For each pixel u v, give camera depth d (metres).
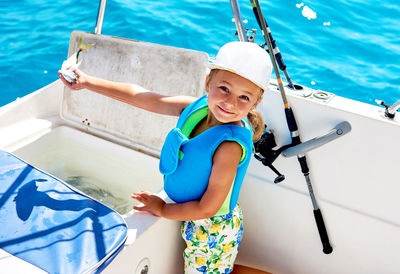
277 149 1.52
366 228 1.49
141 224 1.24
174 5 3.96
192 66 1.58
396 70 3.22
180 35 3.50
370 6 3.98
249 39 1.47
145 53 1.66
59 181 1.30
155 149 1.74
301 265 1.67
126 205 1.68
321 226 1.52
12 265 1.02
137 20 3.69
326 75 3.13
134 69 1.69
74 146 1.88
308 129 1.48
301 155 1.46
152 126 1.73
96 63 1.75
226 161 1.12
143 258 1.26
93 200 1.25
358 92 2.98
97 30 1.75
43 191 1.25
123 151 1.79
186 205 1.20
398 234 1.45
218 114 1.09
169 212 1.23
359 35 3.58
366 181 1.44
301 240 1.63
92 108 1.83
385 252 1.49
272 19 3.70
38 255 1.05
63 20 3.72
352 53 3.38
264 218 1.67
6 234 1.10
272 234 1.68
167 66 1.62
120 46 1.70
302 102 1.46
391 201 1.43
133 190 1.76
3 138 1.74
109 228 1.15
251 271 1.63
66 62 1.42
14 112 1.81
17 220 1.15
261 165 1.59
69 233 1.11
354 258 1.55
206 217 1.19
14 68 3.14
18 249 1.06
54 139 1.87
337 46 3.46
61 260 1.04
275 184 1.59
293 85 1.53
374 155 1.40
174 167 1.20
